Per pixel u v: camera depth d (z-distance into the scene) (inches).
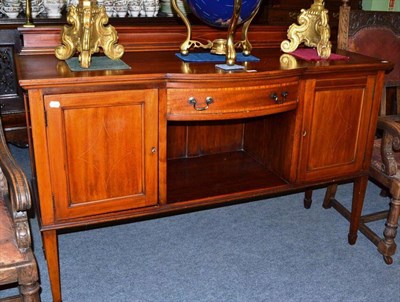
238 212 95.0
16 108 104.9
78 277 72.8
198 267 76.3
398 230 90.0
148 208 65.7
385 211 89.4
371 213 93.7
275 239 85.7
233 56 66.0
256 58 72.3
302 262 79.0
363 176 80.4
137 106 59.6
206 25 79.8
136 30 74.7
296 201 100.7
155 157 63.3
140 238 84.3
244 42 73.5
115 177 61.8
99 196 61.7
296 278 74.7
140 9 97.0
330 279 74.9
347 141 76.4
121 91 57.8
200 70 62.4
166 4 100.0
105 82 56.0
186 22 71.3
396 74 91.5
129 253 79.6
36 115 54.3
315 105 71.3
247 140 90.6
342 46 86.7
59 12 98.7
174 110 61.8
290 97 68.6
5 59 100.3
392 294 72.1
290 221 92.4
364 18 87.0
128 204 64.0
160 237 84.8
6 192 60.6
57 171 57.7
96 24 62.0
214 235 86.1
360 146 77.9
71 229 85.8
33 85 52.6
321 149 74.7
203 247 82.1
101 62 63.4
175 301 68.2
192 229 87.9
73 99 55.6
